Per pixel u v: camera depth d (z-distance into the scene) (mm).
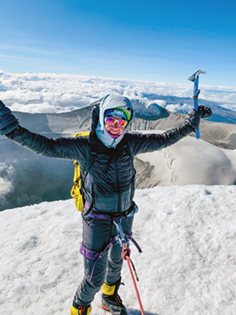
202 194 5070
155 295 2625
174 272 2963
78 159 1872
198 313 2361
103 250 2023
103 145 1860
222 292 2619
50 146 1708
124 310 2314
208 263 3139
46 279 3004
